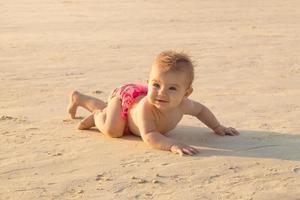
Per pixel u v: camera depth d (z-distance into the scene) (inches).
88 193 173.5
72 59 398.9
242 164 198.2
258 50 445.1
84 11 680.4
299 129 239.0
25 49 436.8
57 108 270.5
